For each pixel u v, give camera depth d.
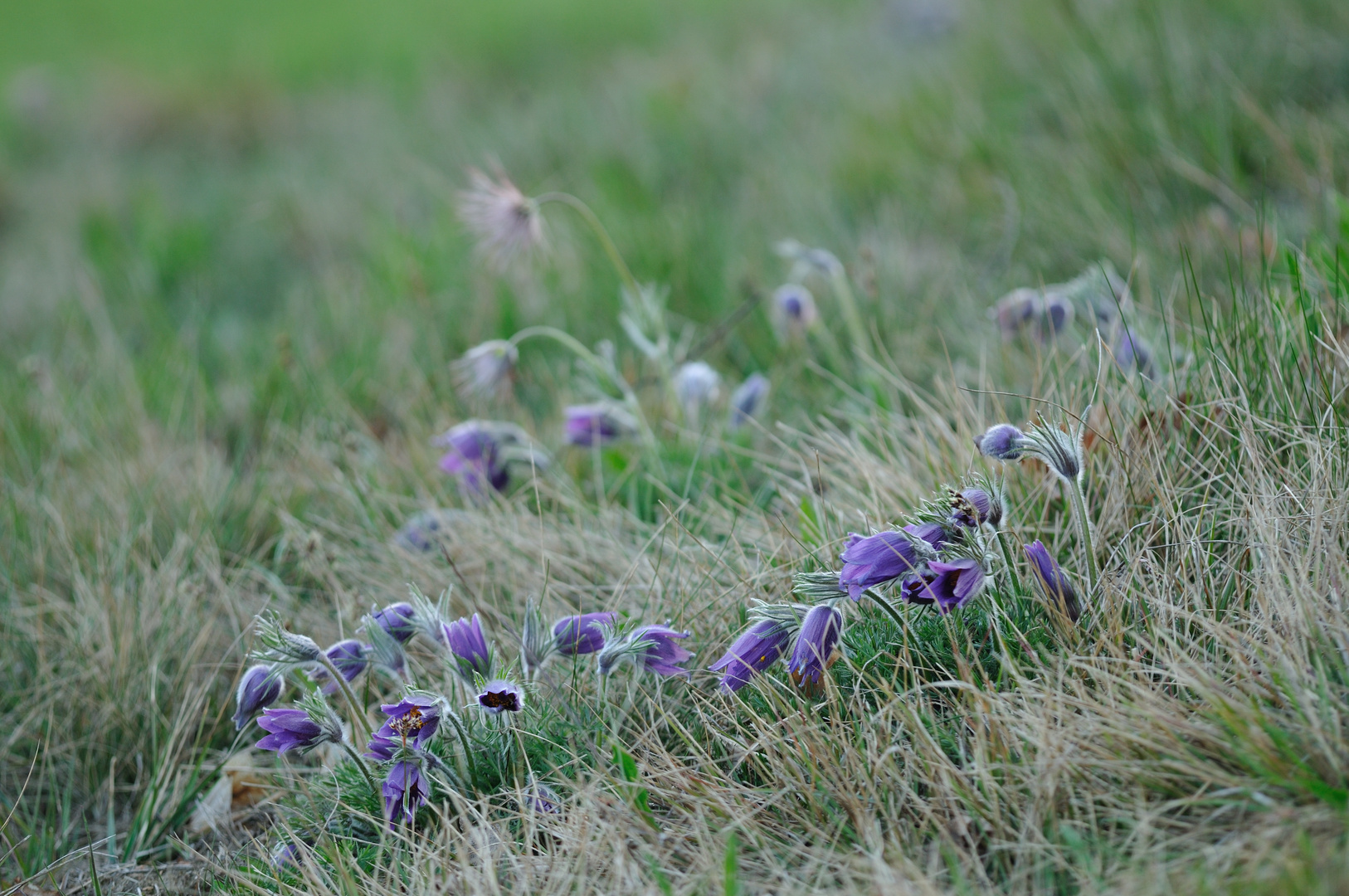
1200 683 1.67
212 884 2.04
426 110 7.90
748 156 5.54
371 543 2.89
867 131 5.17
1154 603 1.88
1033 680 1.81
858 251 4.10
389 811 1.91
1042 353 2.90
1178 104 4.08
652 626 2.02
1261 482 1.94
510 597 2.59
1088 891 1.47
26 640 2.77
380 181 6.53
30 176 8.51
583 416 3.07
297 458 3.46
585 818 1.83
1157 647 1.78
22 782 2.50
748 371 3.66
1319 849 1.41
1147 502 2.17
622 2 10.12
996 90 4.96
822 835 1.71
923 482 2.47
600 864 1.78
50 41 13.40
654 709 2.09
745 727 1.99
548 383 3.83
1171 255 3.39
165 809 2.36
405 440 3.55
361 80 9.27
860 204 4.63
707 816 1.81
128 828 2.38
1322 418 2.09
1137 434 2.20
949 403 2.75
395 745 1.92
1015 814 1.66
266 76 9.82
